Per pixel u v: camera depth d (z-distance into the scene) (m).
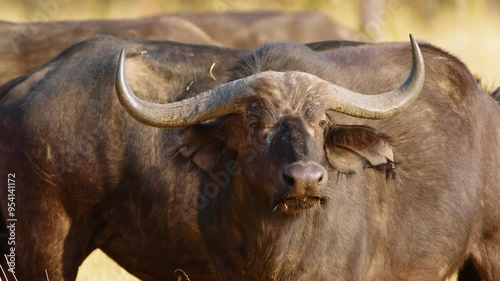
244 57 24.14
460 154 24.97
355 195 23.25
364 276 23.94
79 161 25.47
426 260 24.83
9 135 26.02
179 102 21.73
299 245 22.34
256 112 20.92
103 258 32.31
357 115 21.66
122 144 25.50
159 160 25.31
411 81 21.98
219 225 23.27
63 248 25.88
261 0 91.06
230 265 22.98
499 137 26.00
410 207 24.47
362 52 25.67
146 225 25.73
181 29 41.59
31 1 89.50
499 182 25.69
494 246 25.92
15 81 27.20
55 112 25.61
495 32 81.00
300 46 23.95
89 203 25.78
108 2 93.75
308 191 19.62
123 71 21.31
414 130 24.64
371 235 23.80
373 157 22.41
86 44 26.83
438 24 84.88
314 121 20.92
